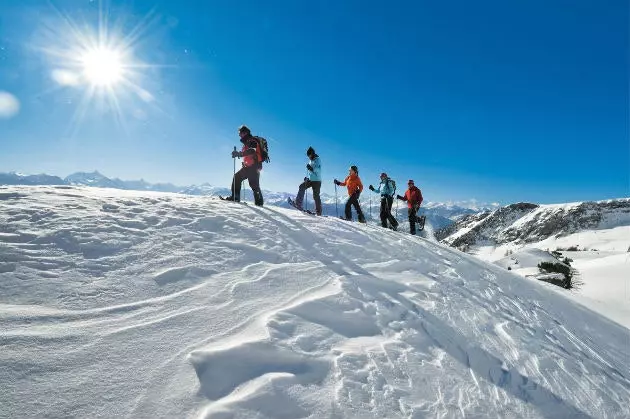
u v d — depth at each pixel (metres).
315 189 10.21
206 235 5.33
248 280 4.07
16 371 2.01
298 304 3.57
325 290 4.25
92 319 2.73
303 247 5.96
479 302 5.78
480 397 2.93
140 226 5.09
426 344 3.55
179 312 3.06
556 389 3.58
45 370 2.08
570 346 5.40
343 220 9.95
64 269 3.46
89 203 5.80
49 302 2.87
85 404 1.91
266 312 3.33
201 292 3.54
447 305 5.00
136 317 2.87
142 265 3.89
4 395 1.85
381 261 6.44
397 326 3.76
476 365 3.49
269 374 2.37
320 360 2.71
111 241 4.31
